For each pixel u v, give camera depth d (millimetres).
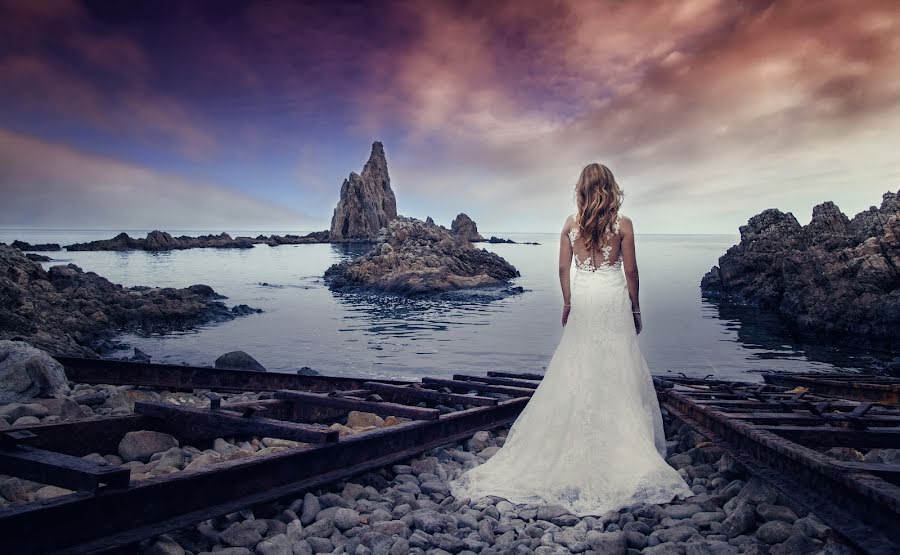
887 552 2549
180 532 3240
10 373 6207
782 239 27406
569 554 3287
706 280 30891
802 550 3088
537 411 4723
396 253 36312
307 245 106375
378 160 146500
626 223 4723
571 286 4867
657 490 4117
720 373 12070
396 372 11562
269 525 3539
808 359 14086
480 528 3641
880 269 17109
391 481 4523
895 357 14734
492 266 38844
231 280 36188
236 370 7574
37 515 2664
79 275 24016
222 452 4852
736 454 4367
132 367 7441
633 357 4723
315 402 5863
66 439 4414
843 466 3129
